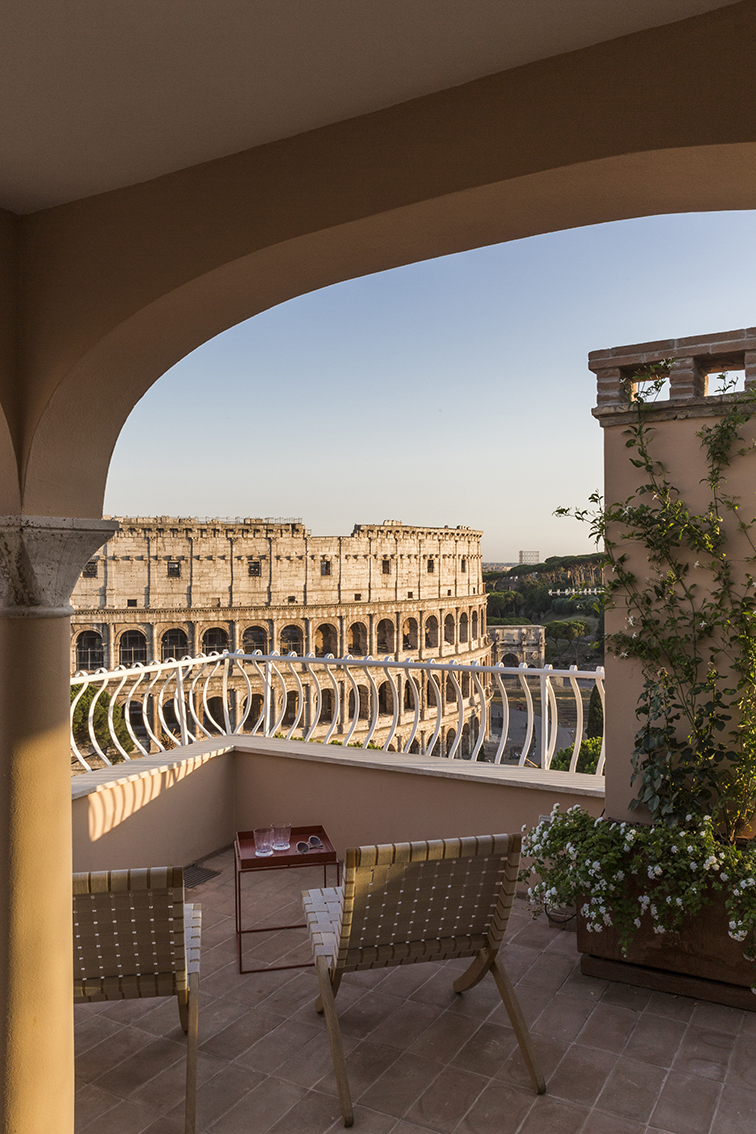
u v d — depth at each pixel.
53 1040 2.61
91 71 1.89
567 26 1.82
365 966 3.17
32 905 2.58
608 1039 3.41
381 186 2.14
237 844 4.45
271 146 2.28
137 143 2.24
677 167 1.93
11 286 2.62
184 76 1.93
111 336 2.51
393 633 77.94
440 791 5.15
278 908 4.91
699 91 1.81
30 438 2.60
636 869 3.70
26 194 2.51
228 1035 3.51
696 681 4.09
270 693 6.27
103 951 2.96
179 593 67.50
